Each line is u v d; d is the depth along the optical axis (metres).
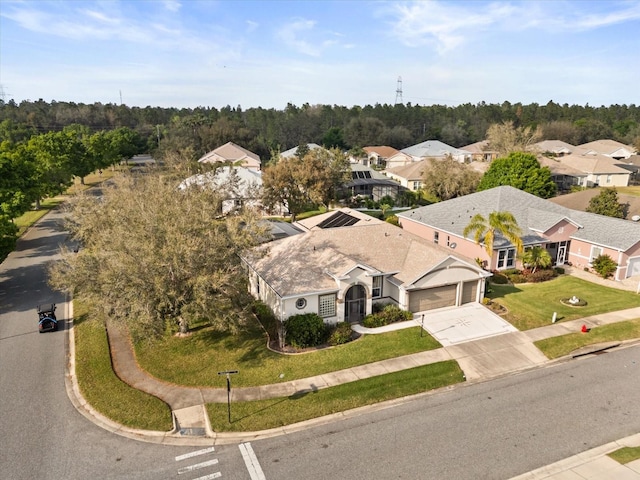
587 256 38.16
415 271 29.03
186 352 24.53
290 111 172.88
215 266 23.16
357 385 21.39
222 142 110.50
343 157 64.19
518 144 79.38
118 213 25.95
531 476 15.88
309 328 24.81
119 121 163.25
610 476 15.88
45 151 68.00
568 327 27.50
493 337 26.28
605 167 76.62
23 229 52.91
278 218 60.41
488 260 36.53
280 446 17.44
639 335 26.75
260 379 21.91
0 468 16.19
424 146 105.50
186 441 17.75
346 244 31.47
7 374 22.69
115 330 27.25
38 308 29.06
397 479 15.66
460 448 17.28
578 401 20.42
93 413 19.52
